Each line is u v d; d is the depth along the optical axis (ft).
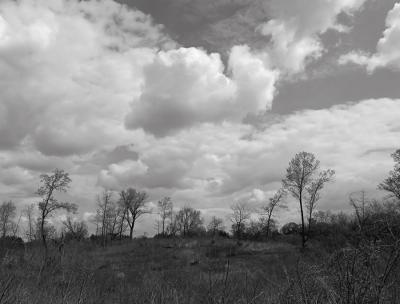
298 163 175.83
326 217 159.02
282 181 181.16
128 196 272.92
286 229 240.32
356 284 10.99
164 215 291.99
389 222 10.77
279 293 13.39
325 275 12.10
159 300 16.78
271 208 227.61
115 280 27.09
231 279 16.02
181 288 17.75
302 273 12.78
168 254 138.82
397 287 10.93
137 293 18.63
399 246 10.50
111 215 254.68
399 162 108.06
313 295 12.01
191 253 136.67
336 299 11.28
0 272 18.40
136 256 135.03
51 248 27.58
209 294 14.48
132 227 272.72
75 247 34.76
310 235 151.74
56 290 18.19
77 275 21.22
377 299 10.62
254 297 13.66
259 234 234.38
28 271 20.38
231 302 14.06
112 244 199.72
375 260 11.15
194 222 308.81
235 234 241.76
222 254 115.55
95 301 18.57
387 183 90.53
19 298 15.81
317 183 170.09
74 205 181.47
